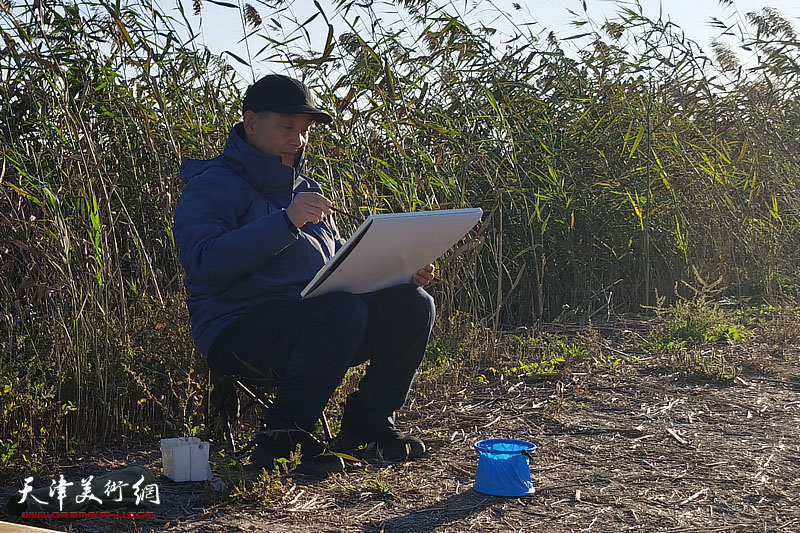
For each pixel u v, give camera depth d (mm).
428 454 3805
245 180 3572
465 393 4914
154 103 5484
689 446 3939
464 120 6988
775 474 3539
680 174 7902
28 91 4805
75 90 5277
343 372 3436
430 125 6461
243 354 3465
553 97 7848
